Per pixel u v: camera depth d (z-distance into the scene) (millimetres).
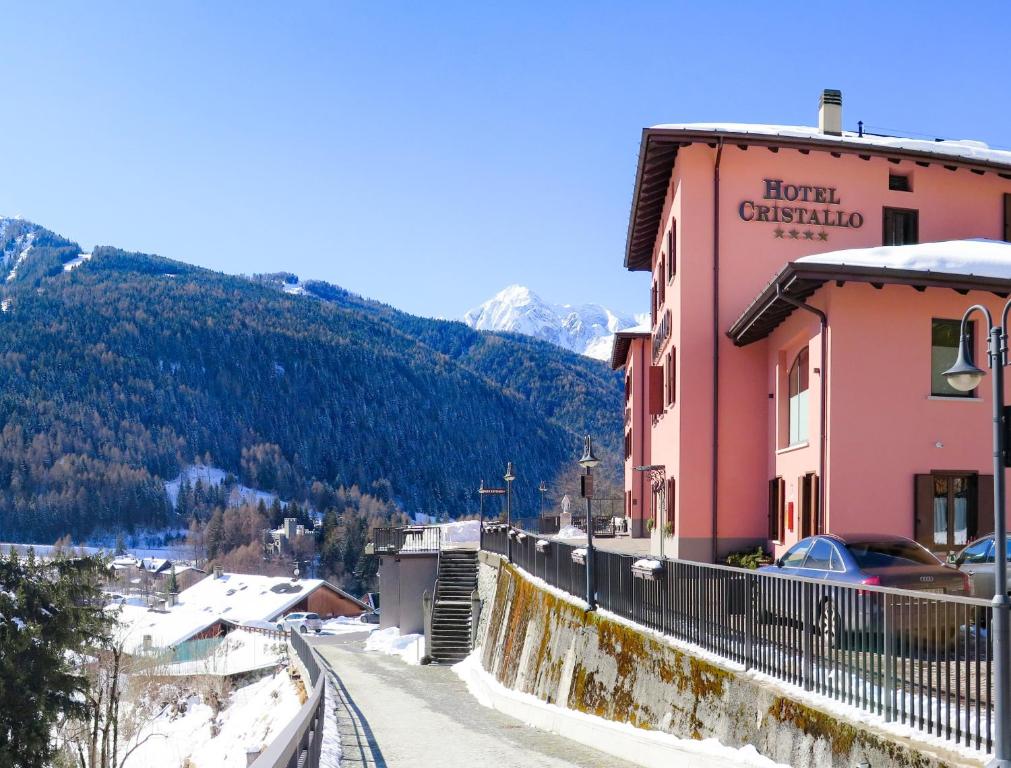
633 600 16844
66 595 34688
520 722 20266
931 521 21969
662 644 14508
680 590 14656
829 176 28422
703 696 12828
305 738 9203
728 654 12945
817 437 22656
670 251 30562
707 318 28047
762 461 27797
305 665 31266
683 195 28250
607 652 17047
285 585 98812
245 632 64250
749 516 27672
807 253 28156
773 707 11008
